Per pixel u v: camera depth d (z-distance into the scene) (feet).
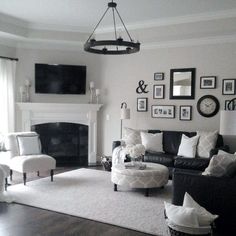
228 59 19.26
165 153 19.70
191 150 18.11
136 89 22.45
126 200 14.21
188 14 17.83
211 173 11.02
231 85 19.19
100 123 23.97
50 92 22.77
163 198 14.61
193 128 20.54
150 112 22.03
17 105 22.21
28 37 20.88
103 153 23.93
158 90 21.65
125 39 20.77
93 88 23.68
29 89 22.59
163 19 18.85
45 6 17.11
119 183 14.99
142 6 16.61
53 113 22.75
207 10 17.03
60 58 23.20
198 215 8.75
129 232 10.77
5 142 17.97
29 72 22.59
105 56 23.43
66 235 10.37
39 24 20.90
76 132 23.56
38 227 11.00
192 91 20.45
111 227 11.18
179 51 20.83
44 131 22.95
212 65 19.77
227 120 11.45
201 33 18.15
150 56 21.85
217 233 10.36
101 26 21.21
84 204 13.55
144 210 12.89
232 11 16.69
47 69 22.58
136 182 14.60
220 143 18.43
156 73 21.66
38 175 18.99
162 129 21.65
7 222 11.42
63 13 18.42
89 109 23.18
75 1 16.20
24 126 22.29
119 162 18.70
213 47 19.70
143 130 21.43
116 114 23.31
